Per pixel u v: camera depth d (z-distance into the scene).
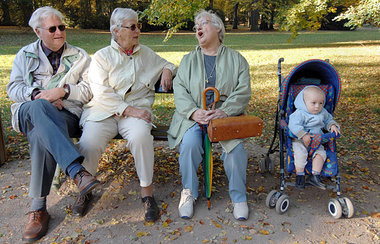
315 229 2.76
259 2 7.05
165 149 4.44
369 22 9.30
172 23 5.48
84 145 2.91
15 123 2.86
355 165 3.97
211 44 3.30
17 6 26.61
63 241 2.61
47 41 3.10
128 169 3.83
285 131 3.12
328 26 34.75
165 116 5.79
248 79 3.26
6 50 14.69
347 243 2.59
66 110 3.23
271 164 3.72
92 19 31.05
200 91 3.25
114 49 3.26
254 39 23.20
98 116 3.05
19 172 3.76
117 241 2.61
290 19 6.33
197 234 2.69
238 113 3.16
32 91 3.02
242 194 2.95
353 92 7.57
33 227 2.65
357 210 3.03
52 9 3.06
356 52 14.67
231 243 2.58
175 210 3.03
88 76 3.21
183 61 3.36
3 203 3.14
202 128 3.10
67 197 3.25
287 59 12.89
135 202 3.17
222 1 36.03
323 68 3.24
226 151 2.90
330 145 3.01
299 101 3.13
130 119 3.06
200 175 3.69
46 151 2.67
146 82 3.37
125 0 29.39
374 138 4.83
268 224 2.82
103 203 3.15
